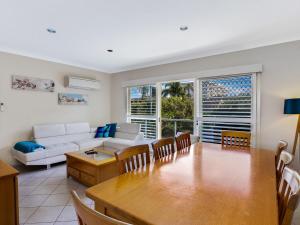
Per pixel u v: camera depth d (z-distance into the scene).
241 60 3.40
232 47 3.41
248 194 1.05
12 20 2.44
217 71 3.63
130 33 2.85
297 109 2.55
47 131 3.99
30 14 2.29
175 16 2.33
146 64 4.71
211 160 1.74
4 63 3.61
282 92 3.01
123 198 1.00
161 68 4.55
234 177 1.31
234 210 0.89
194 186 1.16
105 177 2.70
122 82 5.37
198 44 3.29
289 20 2.40
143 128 5.02
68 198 2.44
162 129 4.74
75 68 4.79
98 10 2.20
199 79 3.91
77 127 4.54
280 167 1.58
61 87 4.51
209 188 1.13
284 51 3.00
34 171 3.43
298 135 2.78
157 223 0.78
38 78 4.09
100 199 0.99
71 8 2.16
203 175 1.35
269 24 2.52
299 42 2.88
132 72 5.16
